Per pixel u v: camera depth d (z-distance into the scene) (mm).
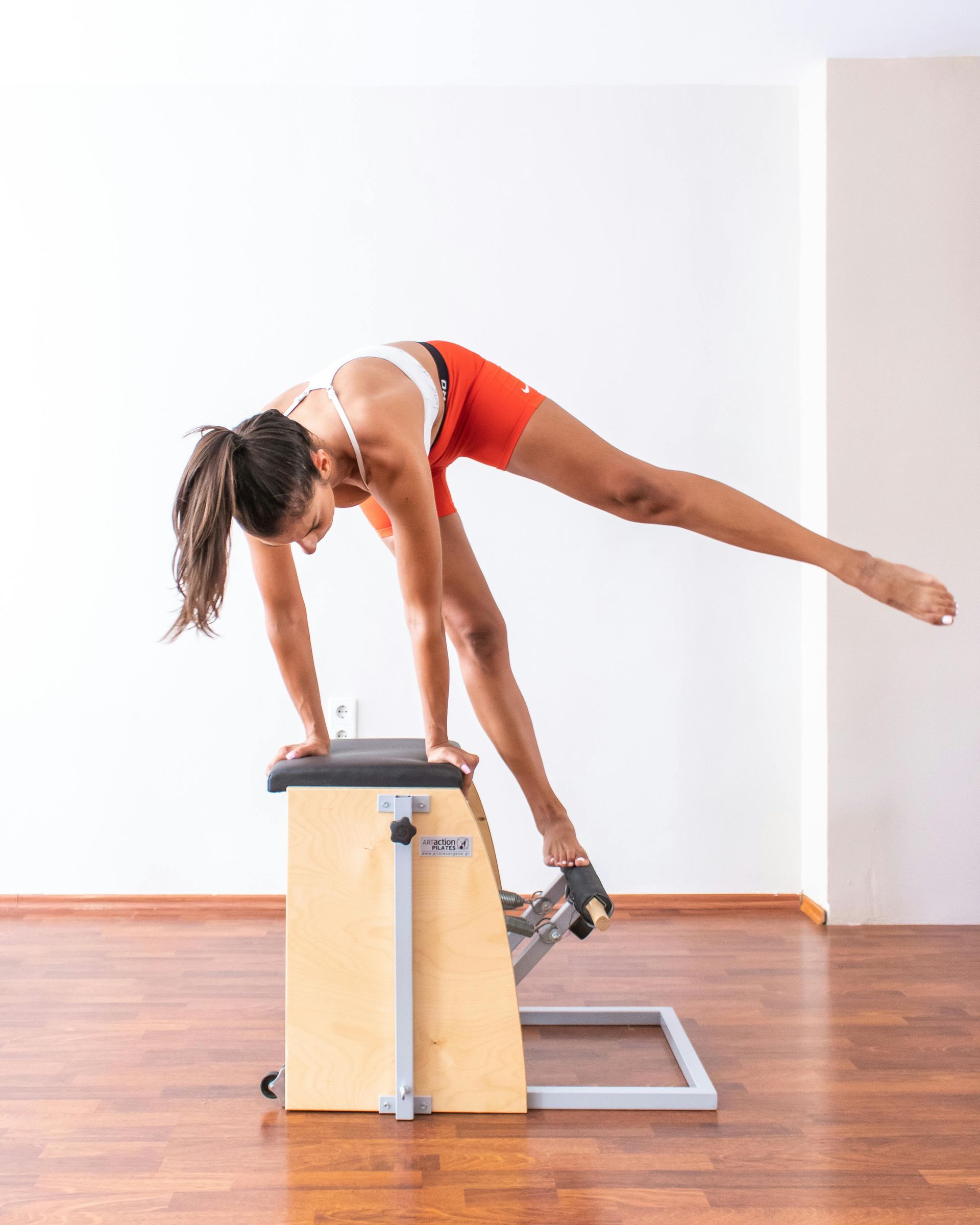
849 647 3080
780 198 3229
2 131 3164
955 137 3053
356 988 1905
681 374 3229
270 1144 1796
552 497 3221
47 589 3197
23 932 3008
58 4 2717
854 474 3064
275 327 3197
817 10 2783
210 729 3221
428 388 1945
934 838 3100
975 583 3074
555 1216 1574
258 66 3064
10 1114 1911
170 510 3193
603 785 3254
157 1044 2227
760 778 3264
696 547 3238
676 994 2547
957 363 3064
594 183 3211
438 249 3201
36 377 3176
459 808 1886
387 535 2283
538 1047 2242
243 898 3219
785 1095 1991
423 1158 1746
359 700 3225
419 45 2949
